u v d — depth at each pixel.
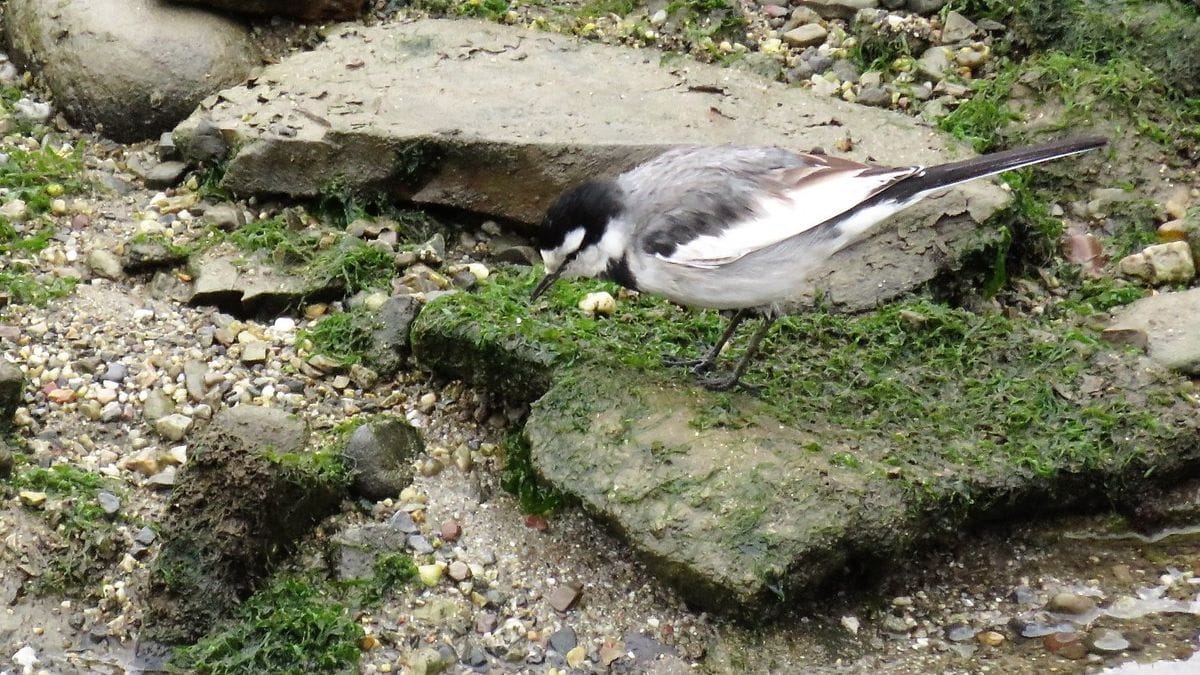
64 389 11.14
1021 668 9.49
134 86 13.66
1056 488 10.57
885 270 12.40
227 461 9.57
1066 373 11.35
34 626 9.48
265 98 13.52
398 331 11.80
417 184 13.30
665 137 13.22
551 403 10.66
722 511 9.71
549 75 14.16
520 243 13.40
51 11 14.05
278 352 11.80
